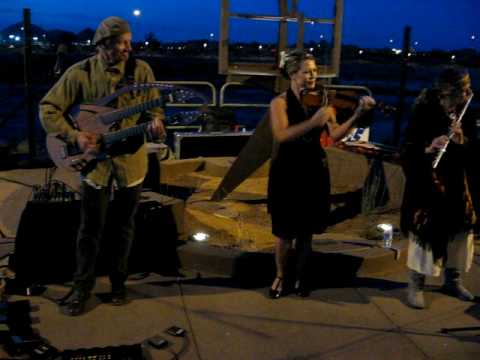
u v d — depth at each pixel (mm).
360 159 6680
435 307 4176
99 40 3541
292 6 9242
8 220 5609
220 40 8992
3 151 8281
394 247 4812
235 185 5797
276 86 9500
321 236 5219
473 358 3529
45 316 3846
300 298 4250
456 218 3980
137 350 3344
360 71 55219
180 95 3658
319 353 3543
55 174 6895
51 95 3689
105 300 4102
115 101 3684
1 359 3326
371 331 3816
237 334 3730
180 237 4914
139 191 3936
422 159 3936
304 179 3936
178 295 4227
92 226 3824
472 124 4000
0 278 4199
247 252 4598
